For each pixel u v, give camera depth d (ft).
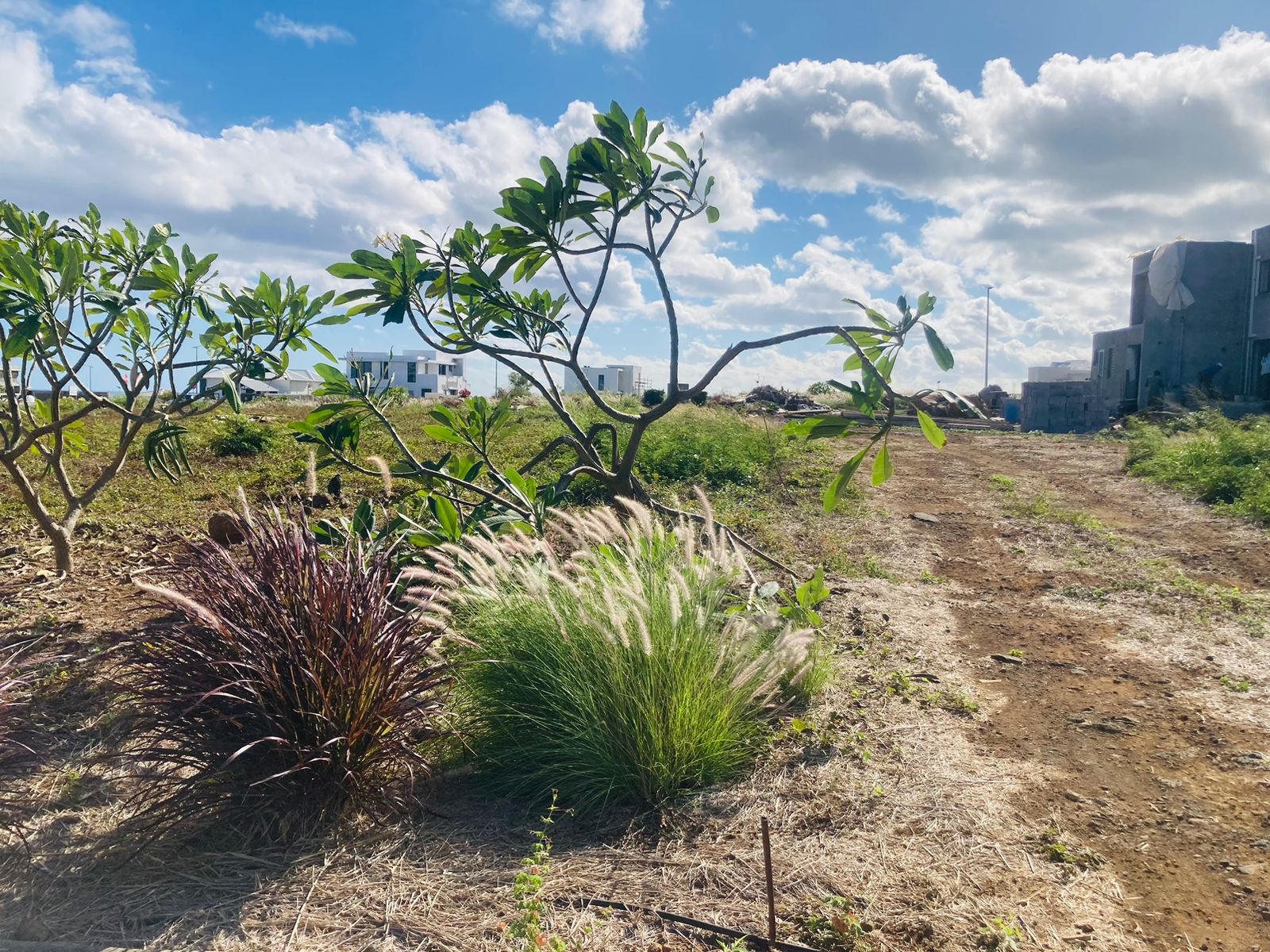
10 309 15.19
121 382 18.10
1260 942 8.35
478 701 12.50
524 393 68.90
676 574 13.05
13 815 10.21
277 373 17.76
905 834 10.23
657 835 10.30
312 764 9.92
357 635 10.46
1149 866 9.75
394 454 41.14
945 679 16.07
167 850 9.68
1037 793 11.52
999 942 8.20
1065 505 37.50
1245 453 39.01
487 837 10.25
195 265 16.89
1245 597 22.21
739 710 12.38
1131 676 16.49
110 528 24.84
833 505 11.55
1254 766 12.39
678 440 43.21
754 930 8.35
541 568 14.46
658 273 15.79
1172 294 79.82
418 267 15.37
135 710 11.89
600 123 14.84
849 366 12.76
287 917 8.53
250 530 11.54
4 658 12.37
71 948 7.93
